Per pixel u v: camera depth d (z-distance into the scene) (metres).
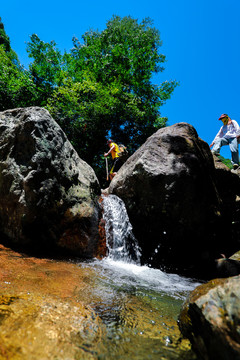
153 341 1.51
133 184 4.76
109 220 4.52
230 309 1.26
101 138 15.13
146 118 15.38
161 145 4.71
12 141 3.84
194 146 4.59
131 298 2.32
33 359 1.12
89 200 4.26
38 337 1.30
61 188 3.85
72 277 2.60
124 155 9.20
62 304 1.80
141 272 3.74
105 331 1.54
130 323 1.73
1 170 3.81
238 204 6.49
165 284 3.26
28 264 2.78
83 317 1.66
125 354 1.32
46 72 13.27
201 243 4.52
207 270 4.38
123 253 4.46
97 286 2.48
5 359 1.07
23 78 11.82
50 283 2.26
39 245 3.57
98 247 4.09
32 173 3.44
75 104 12.27
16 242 3.47
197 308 1.43
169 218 4.40
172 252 4.56
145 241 4.72
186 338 1.57
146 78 16.08
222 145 7.28
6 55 14.31
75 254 3.80
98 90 12.48
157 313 2.02
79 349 1.28
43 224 3.54
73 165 4.39
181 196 4.30
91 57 15.38
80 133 13.80
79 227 3.91
